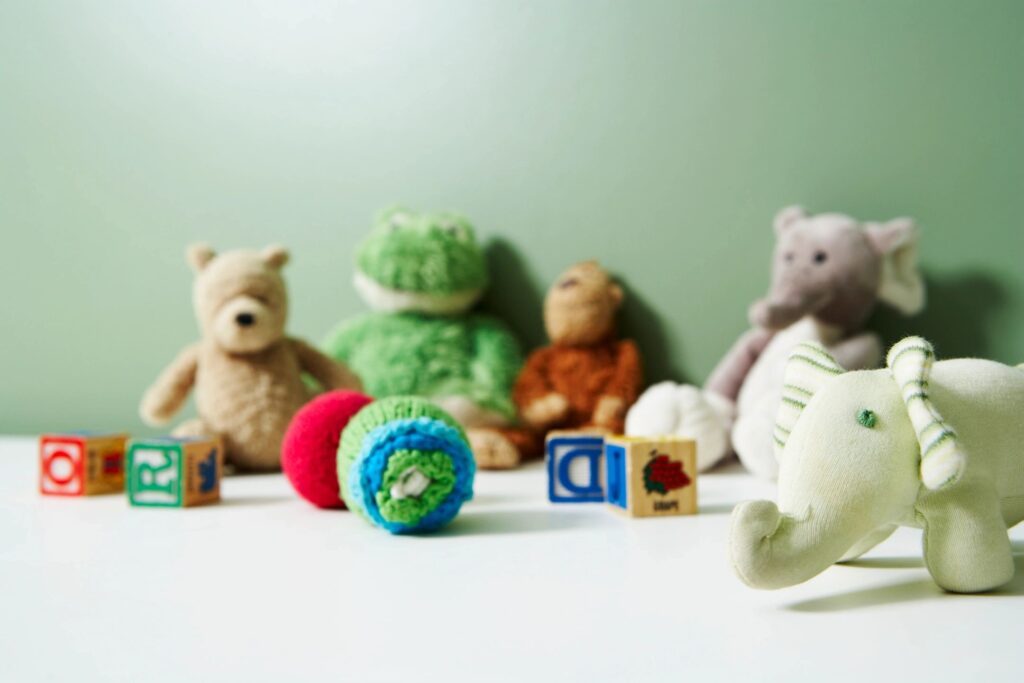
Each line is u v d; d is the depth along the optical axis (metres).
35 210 1.24
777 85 1.05
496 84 1.13
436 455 0.71
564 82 1.12
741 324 1.07
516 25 1.13
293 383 1.01
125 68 1.23
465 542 0.70
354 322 1.12
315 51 1.18
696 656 0.51
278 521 0.77
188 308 1.21
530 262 1.13
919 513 0.58
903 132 1.02
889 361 0.60
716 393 1.03
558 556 0.66
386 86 1.17
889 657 0.50
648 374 1.10
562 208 1.12
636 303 1.10
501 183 1.14
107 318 1.23
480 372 1.09
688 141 1.08
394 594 0.59
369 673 0.49
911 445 0.58
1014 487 0.59
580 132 1.11
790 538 0.56
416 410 0.75
